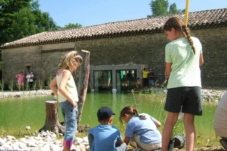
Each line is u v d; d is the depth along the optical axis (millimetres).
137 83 17359
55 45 21672
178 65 3213
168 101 3252
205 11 18594
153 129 3959
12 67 24141
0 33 31172
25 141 5547
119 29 19016
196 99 3174
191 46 3234
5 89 23672
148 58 17922
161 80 17422
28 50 23109
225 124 3373
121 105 10320
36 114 9070
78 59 4094
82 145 5062
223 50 15586
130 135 3975
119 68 18797
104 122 3875
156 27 17172
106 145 3682
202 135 5605
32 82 22344
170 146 3621
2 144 5219
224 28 15562
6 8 31875
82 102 6730
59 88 3873
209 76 15898
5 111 9844
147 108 9211
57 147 4977
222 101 3455
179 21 3318
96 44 19828
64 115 4074
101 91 18328
